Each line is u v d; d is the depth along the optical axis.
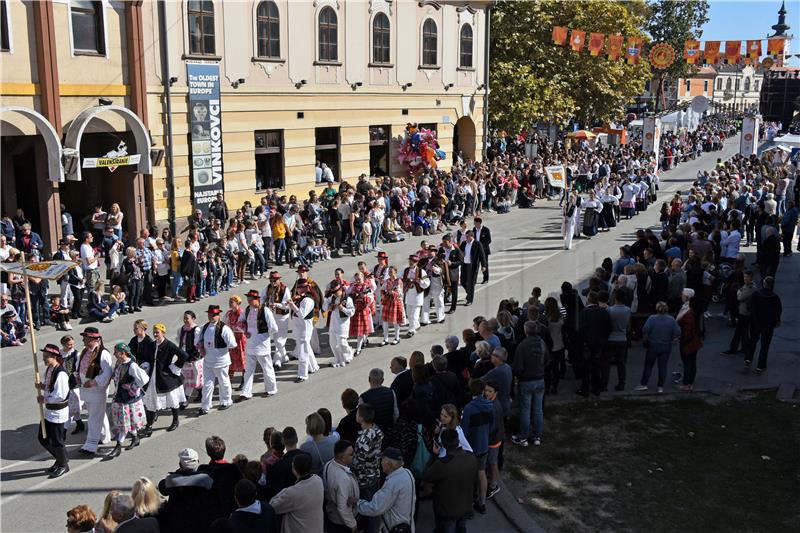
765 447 10.70
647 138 40.31
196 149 22.45
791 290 19.44
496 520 8.80
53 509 8.88
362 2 28.19
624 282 14.43
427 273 16.31
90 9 19.52
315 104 26.81
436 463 7.61
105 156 19.70
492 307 17.83
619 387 12.80
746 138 41.81
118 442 10.29
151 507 6.76
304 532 6.89
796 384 13.12
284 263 21.83
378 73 29.45
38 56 18.39
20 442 10.63
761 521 8.75
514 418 11.49
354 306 14.19
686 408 12.08
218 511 7.08
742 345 14.55
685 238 18.34
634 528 8.59
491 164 33.00
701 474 9.88
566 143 46.47
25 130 18.19
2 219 17.83
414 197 27.06
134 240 21.28
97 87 19.77
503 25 40.53
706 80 91.62
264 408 11.89
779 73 51.06
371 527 7.55
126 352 10.34
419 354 9.55
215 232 20.00
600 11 42.03
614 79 43.91
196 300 17.95
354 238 23.20
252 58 24.23
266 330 12.13
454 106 33.66
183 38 21.92
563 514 8.86
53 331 15.37
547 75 41.41
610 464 10.13
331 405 11.99
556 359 12.38
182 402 11.27
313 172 27.09
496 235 26.77
